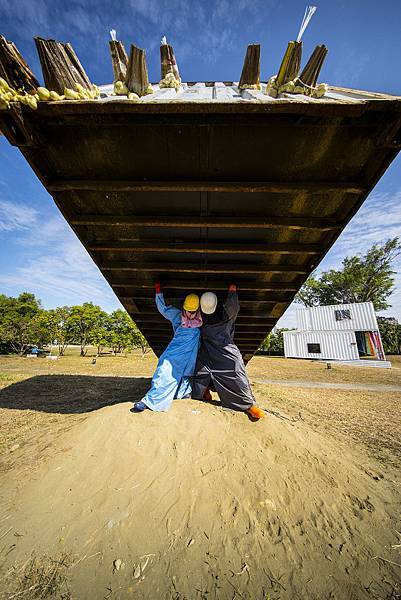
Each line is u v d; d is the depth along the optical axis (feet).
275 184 10.61
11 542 8.45
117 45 10.19
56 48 8.19
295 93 9.23
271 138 9.53
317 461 12.65
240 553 8.34
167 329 26.05
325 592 7.50
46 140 9.68
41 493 10.21
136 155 10.23
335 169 10.41
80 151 10.12
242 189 10.75
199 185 10.71
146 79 9.72
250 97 9.63
